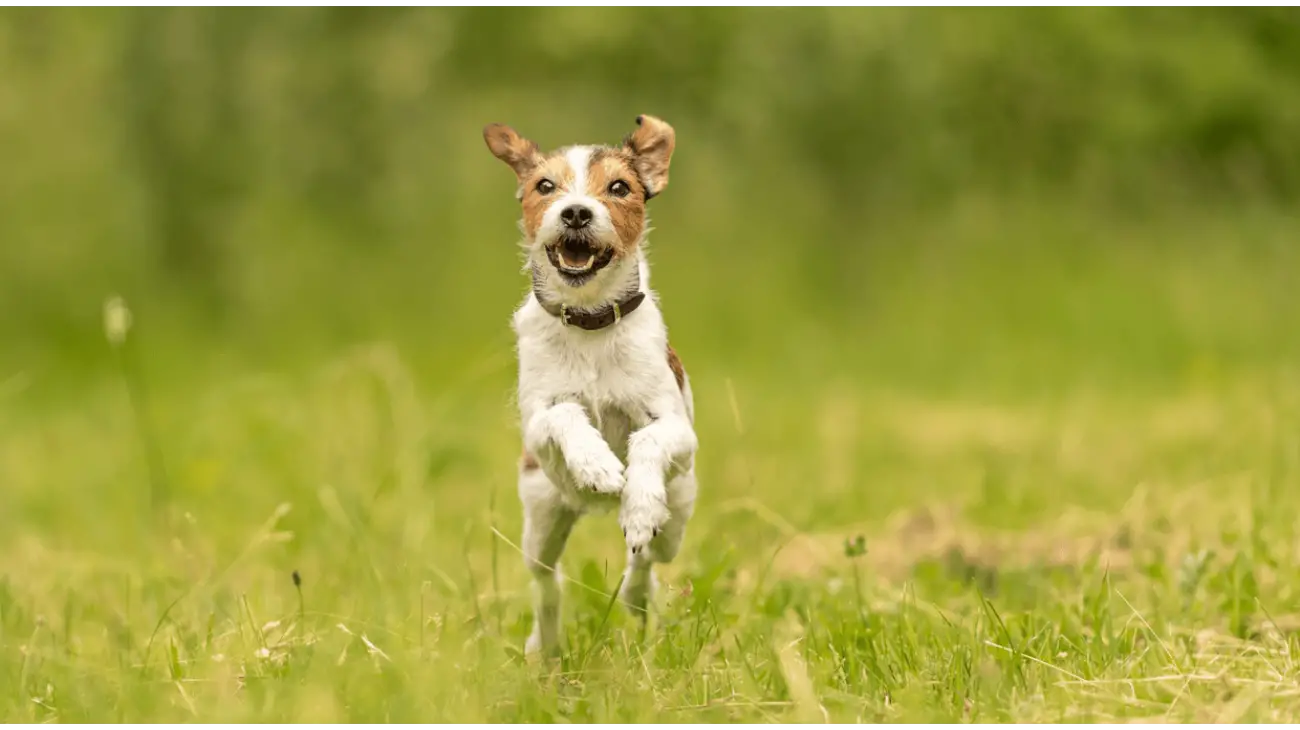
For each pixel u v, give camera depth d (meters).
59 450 14.45
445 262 22.09
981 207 22.77
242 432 13.11
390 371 13.32
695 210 22.53
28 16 23.48
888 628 6.43
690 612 6.43
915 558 8.45
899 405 16.56
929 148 23.17
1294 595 6.93
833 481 11.41
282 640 6.38
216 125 23.19
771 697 5.50
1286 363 17.70
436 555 8.38
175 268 22.75
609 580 7.72
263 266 22.20
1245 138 23.23
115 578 8.48
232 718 5.24
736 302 21.55
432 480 10.56
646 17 23.50
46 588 8.27
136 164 23.11
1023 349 19.94
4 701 5.75
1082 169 23.09
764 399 16.55
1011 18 24.31
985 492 9.78
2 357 20.88
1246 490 9.16
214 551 9.01
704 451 12.29
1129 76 23.72
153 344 21.27
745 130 23.08
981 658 5.84
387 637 6.18
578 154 6.38
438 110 23.08
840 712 5.27
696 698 5.50
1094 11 24.45
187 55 23.31
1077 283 21.22
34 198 22.83
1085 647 6.01
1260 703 5.18
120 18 23.48
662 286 21.61
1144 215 22.53
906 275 22.05
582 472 5.75
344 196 22.94
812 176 23.09
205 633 6.84
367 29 23.70
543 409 6.18
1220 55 23.88
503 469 11.50
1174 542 8.17
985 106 23.59
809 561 8.63
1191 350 19.22
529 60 23.25
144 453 13.18
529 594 7.25
